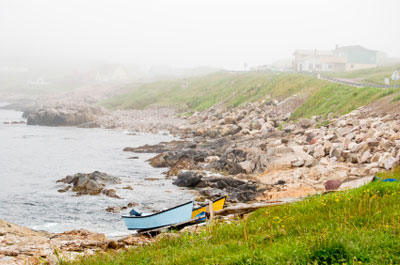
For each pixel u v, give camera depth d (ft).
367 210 38.52
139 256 37.47
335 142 136.05
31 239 51.80
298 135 167.22
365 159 114.32
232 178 116.88
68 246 47.78
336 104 204.33
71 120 330.95
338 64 419.95
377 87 203.72
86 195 108.68
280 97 265.34
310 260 27.84
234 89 353.92
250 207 56.95
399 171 92.07
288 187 105.29
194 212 63.41
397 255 27.20
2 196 107.34
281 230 37.73
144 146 194.80
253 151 137.08
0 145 207.92
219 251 33.40
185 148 181.88
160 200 102.78
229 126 215.51
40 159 168.45
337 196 47.65
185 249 36.96
